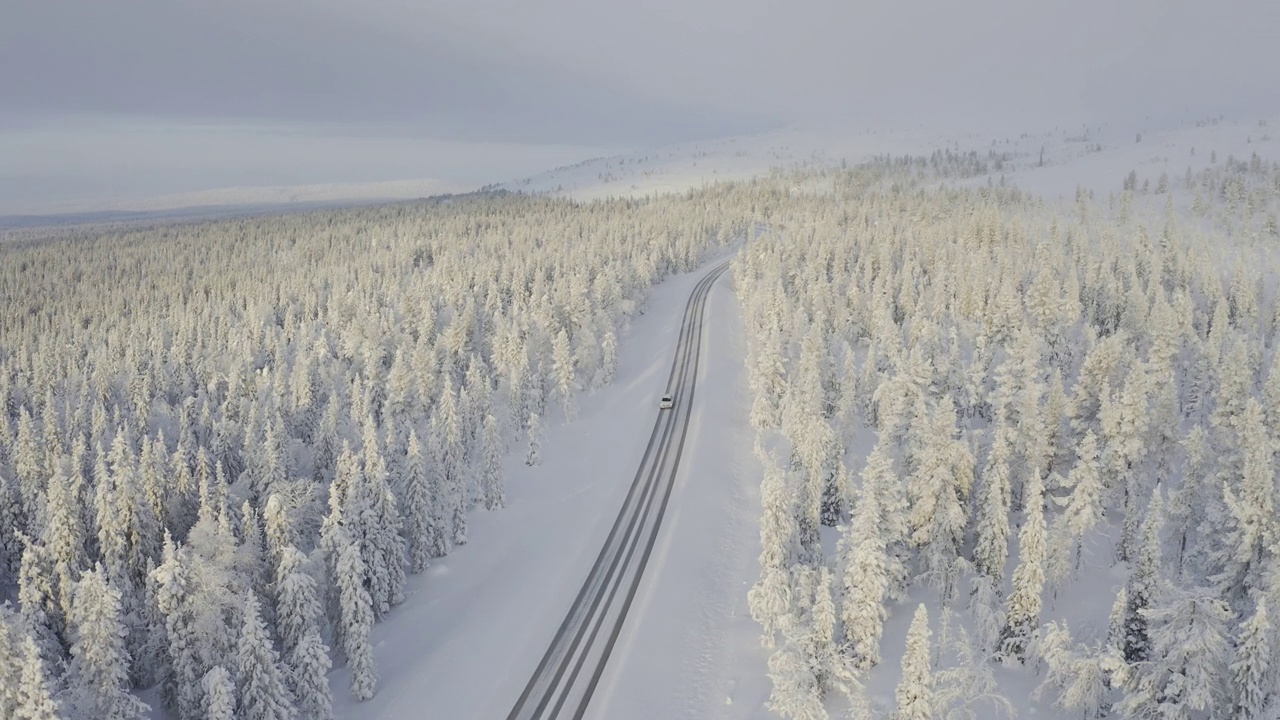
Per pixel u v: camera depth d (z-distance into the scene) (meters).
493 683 41.34
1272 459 47.31
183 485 52.19
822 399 65.62
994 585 43.41
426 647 46.81
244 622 35.66
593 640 44.41
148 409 86.81
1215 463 51.12
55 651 39.31
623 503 62.75
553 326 108.56
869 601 37.44
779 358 77.38
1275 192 189.38
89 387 103.88
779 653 35.31
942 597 45.09
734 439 75.94
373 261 181.25
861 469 61.25
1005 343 91.19
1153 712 31.73
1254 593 35.62
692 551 53.28
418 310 120.38
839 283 117.38
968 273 108.75
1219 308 90.00
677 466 69.25
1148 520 35.78
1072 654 34.44
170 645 37.88
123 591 43.38
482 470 64.62
